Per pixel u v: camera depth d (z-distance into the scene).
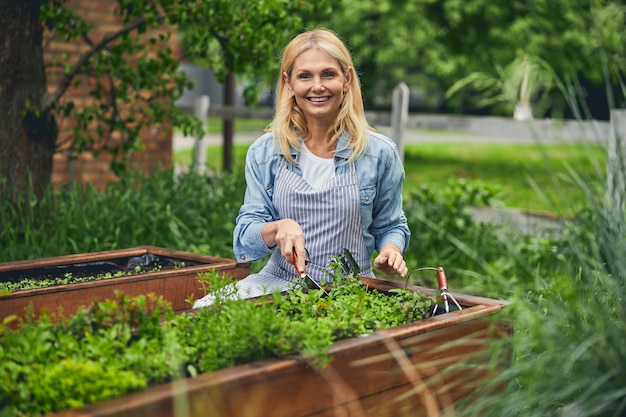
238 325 2.63
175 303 4.21
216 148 20.98
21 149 6.12
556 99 3.52
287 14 6.61
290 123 3.89
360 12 18.23
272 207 3.92
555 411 2.69
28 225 5.62
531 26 19.16
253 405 2.39
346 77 3.84
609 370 2.72
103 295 3.90
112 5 8.78
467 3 18.59
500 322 3.21
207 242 6.64
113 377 2.32
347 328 2.91
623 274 2.86
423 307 3.33
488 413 2.71
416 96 34.28
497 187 8.43
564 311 2.88
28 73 6.11
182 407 2.20
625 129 6.65
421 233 7.36
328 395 2.61
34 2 6.05
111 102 7.00
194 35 6.68
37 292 3.67
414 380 2.87
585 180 3.39
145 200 6.60
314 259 3.79
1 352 2.42
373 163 3.85
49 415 2.05
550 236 6.69
